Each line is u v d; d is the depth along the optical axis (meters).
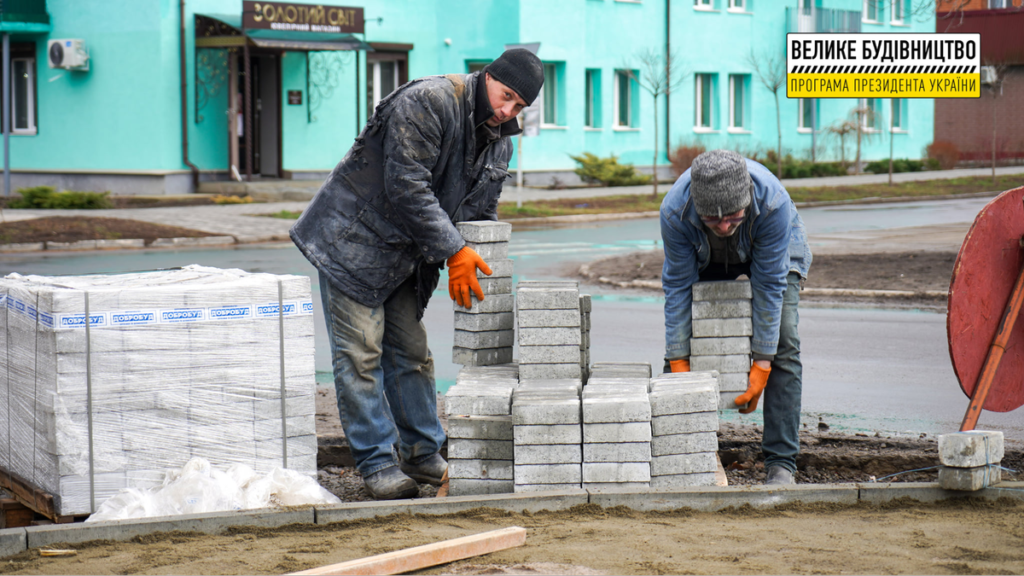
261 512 4.14
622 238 19.73
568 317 4.85
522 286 5.00
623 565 3.50
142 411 4.40
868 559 3.55
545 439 4.46
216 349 4.54
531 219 22.92
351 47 27.42
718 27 35.81
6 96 26.02
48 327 4.26
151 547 3.88
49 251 17.23
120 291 4.34
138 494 4.28
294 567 3.56
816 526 4.02
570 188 30.50
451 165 4.74
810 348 9.19
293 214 22.81
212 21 26.33
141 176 26.30
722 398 4.97
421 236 4.62
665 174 34.94
